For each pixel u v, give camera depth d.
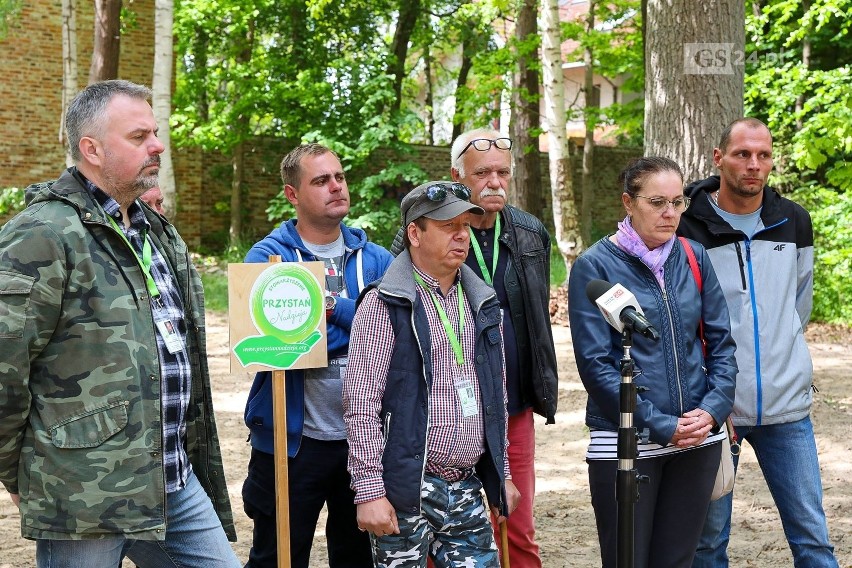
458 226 3.29
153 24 20.73
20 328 2.63
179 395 2.98
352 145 20.78
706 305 3.69
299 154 3.88
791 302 4.03
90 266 2.75
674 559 3.55
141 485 2.76
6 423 2.67
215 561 3.04
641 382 3.48
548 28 13.32
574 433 7.95
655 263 3.58
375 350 3.25
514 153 20.47
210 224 23.06
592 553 5.20
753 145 3.90
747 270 3.99
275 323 3.39
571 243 13.68
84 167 2.90
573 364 10.84
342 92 21.14
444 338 3.30
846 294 14.32
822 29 17.41
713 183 4.12
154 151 2.92
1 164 19.30
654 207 3.55
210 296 15.69
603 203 28.31
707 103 7.64
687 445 3.42
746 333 3.96
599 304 3.27
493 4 15.83
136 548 3.09
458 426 3.26
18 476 2.76
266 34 23.33
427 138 30.38
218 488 3.25
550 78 13.48
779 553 5.18
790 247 4.04
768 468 4.07
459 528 3.35
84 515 2.70
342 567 3.91
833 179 14.55
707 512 3.73
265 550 3.83
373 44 23.34
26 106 19.44
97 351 2.74
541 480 6.66
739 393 3.95
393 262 3.38
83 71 19.88
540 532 5.57
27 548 5.20
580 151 27.97
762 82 14.55
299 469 3.72
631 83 21.31
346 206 3.88
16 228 2.71
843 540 5.34
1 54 19.09
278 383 3.41
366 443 3.20
